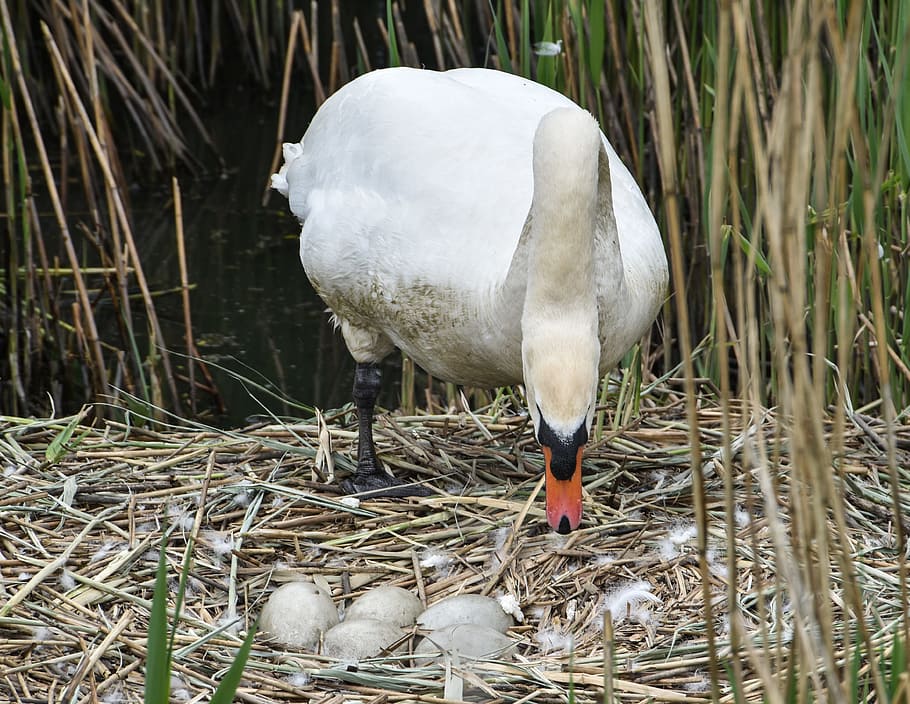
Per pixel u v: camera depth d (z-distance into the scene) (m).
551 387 6.28
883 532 8.05
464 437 9.77
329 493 8.85
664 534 8.05
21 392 11.88
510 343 7.25
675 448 9.15
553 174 6.36
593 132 6.46
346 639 6.97
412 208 7.84
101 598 7.53
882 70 10.12
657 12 3.87
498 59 10.51
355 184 8.28
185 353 12.56
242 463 9.12
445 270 7.57
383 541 8.26
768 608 7.35
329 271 8.39
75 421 9.41
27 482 8.67
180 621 7.32
